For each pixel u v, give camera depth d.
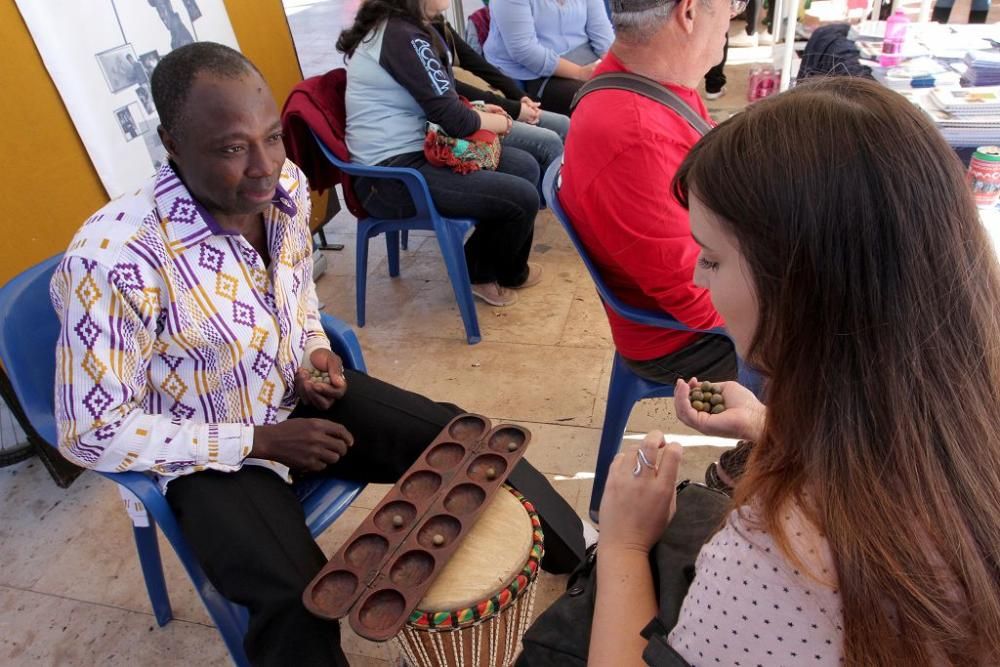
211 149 1.12
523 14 3.09
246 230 1.33
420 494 1.28
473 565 1.16
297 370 1.47
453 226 2.46
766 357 0.64
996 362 0.58
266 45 2.82
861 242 0.55
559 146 2.94
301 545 1.22
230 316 1.26
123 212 1.17
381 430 1.48
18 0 1.85
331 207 3.20
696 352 1.63
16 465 2.23
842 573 0.56
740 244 0.61
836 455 0.57
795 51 3.43
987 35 2.40
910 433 0.56
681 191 0.76
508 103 2.95
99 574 1.85
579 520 1.52
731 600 0.61
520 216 2.52
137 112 2.23
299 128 2.46
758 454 0.65
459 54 2.99
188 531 1.21
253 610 1.16
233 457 1.25
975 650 0.56
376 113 2.42
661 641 0.69
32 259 1.96
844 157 0.55
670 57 1.42
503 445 1.35
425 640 1.14
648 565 0.90
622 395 1.76
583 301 2.76
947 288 0.56
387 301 2.88
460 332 2.66
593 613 0.96
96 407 1.15
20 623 1.74
